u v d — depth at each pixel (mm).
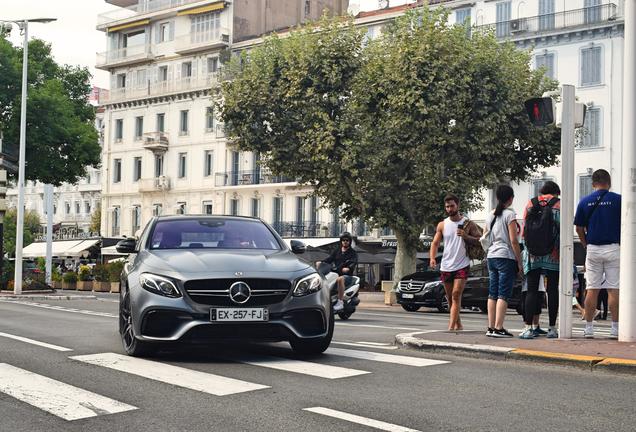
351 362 8539
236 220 10258
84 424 5574
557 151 30281
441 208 29250
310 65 30000
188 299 8234
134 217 66312
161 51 64938
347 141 28922
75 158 49281
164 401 6332
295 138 30891
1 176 33750
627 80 9375
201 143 61531
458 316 11281
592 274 10094
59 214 90625
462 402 6270
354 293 18109
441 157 29250
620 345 9016
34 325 13766
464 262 11203
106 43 68438
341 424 5504
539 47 45688
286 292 8453
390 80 28391
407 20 29172
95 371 7883
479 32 30500
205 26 62438
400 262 30734
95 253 63594
